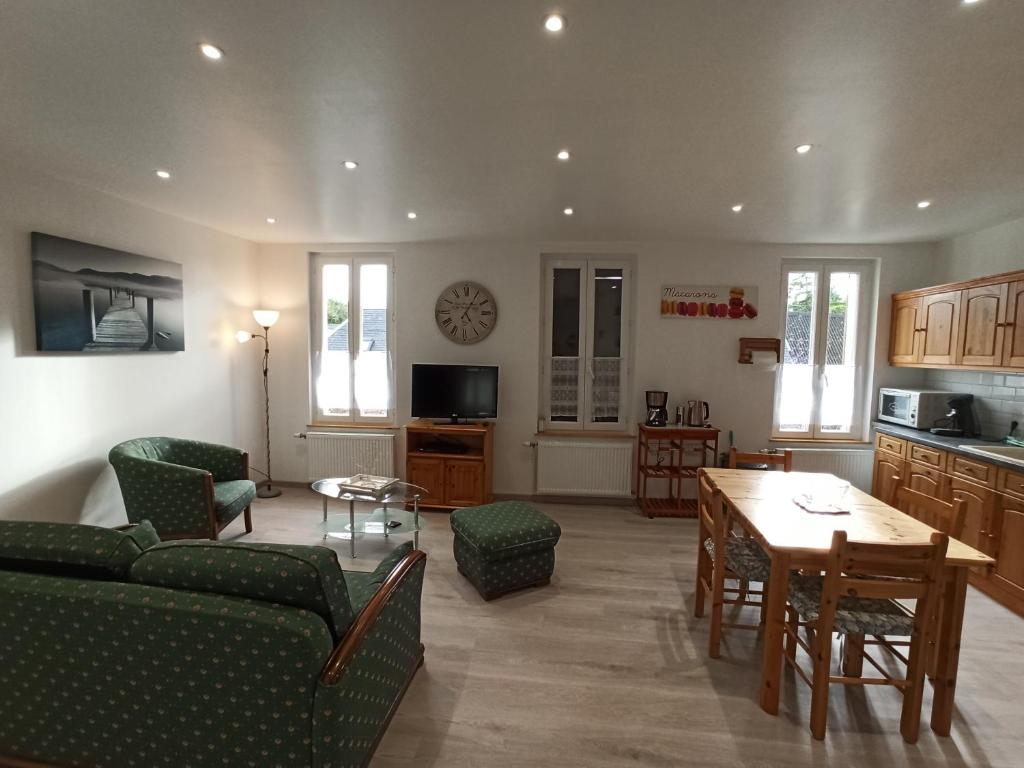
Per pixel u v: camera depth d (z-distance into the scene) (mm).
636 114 2002
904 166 2508
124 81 1789
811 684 1871
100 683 1461
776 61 1618
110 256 3143
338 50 1586
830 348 4520
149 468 3055
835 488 2646
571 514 4320
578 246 4484
